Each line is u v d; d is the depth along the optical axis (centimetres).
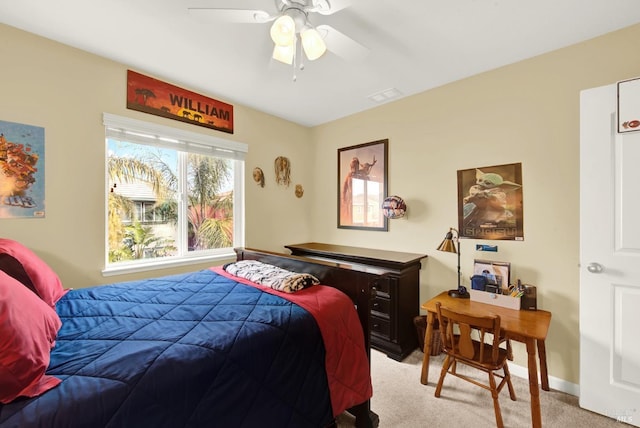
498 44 193
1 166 174
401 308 238
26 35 182
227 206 300
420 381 204
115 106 217
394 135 290
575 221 193
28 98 183
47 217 189
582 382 176
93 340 106
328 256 291
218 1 156
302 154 368
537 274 206
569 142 195
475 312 190
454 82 248
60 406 74
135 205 239
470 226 238
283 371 119
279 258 209
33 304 99
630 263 162
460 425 161
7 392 73
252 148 312
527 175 211
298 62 217
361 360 146
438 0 153
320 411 127
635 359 160
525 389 195
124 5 158
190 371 96
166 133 243
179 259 261
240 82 251
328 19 168
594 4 155
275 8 161
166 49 201
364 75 237
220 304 144
